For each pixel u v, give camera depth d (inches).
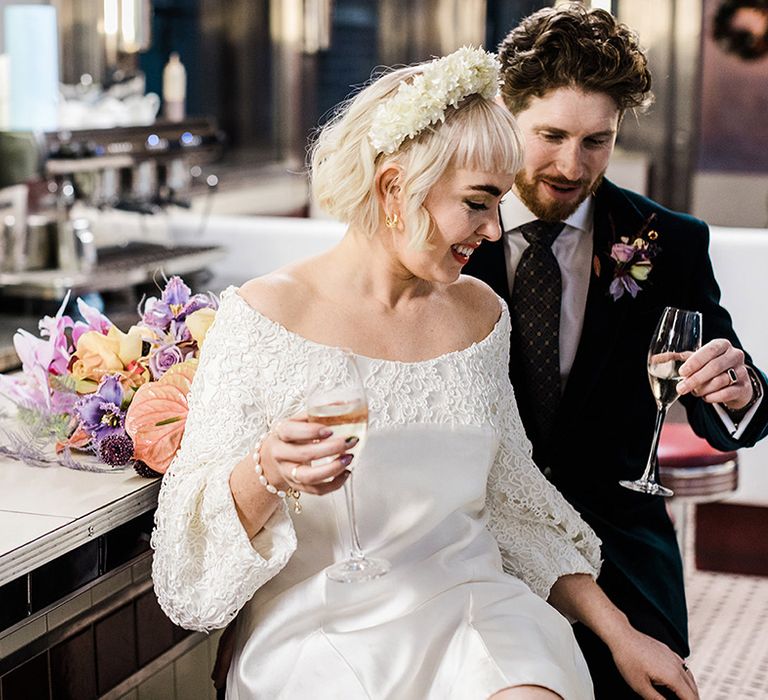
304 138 304.8
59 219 171.6
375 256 77.0
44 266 169.5
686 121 300.7
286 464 64.2
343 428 62.9
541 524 83.8
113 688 78.8
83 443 80.6
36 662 70.6
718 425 93.1
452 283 81.2
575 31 87.4
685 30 295.3
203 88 280.2
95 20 228.7
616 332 93.6
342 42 309.6
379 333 76.1
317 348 73.3
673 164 304.3
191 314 83.8
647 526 96.8
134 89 203.8
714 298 98.0
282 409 72.6
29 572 66.7
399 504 73.8
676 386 82.4
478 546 77.1
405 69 76.5
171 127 187.5
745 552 182.7
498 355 81.4
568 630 75.5
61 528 68.2
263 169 283.4
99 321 84.8
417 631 71.6
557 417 93.7
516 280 94.7
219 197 257.6
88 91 196.1
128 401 81.1
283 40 291.9
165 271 179.0
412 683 70.5
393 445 73.4
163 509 72.3
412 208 72.8
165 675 85.8
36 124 167.3
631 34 89.7
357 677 69.8
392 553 73.7
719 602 171.5
